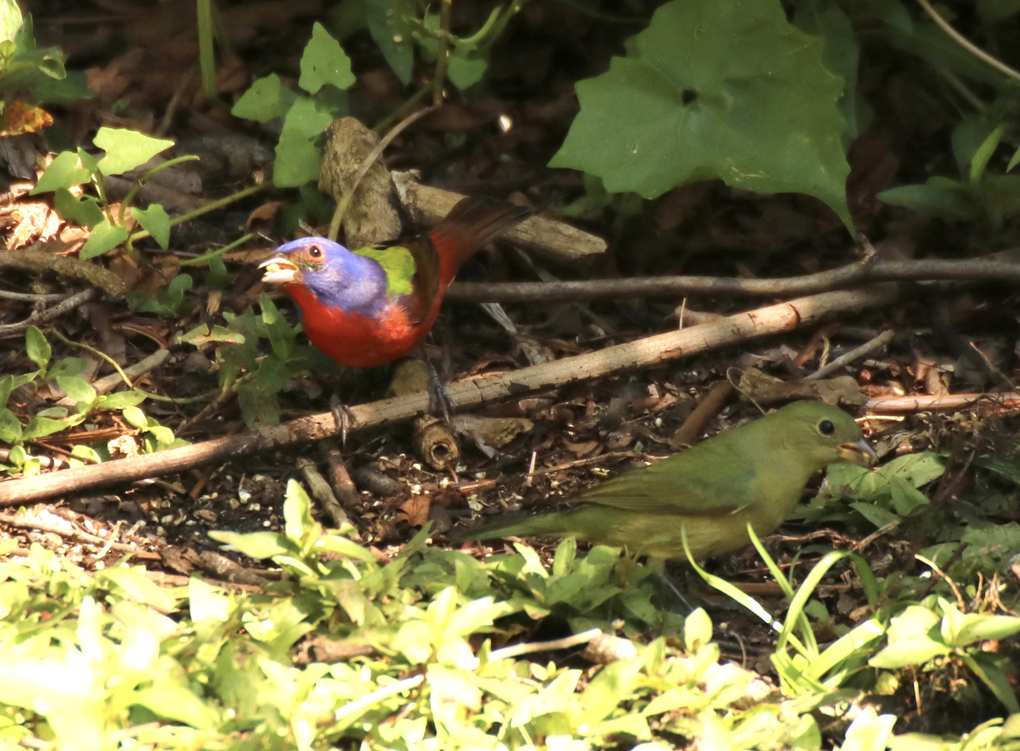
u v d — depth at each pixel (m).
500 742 6.26
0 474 9.54
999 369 11.25
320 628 7.37
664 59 11.35
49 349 9.82
